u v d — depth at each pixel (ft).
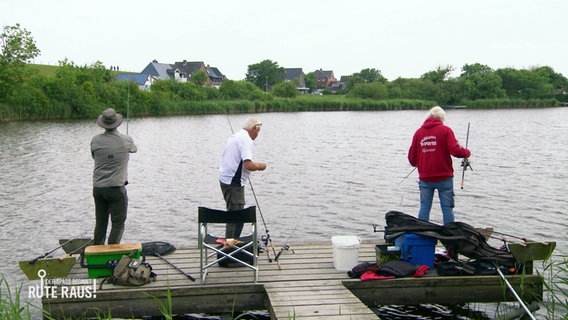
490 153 76.23
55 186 51.16
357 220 38.04
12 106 148.15
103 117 20.95
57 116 156.46
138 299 18.48
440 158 21.85
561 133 110.52
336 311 16.96
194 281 19.44
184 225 36.76
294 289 18.81
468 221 37.35
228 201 21.99
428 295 19.61
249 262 21.31
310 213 40.22
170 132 116.16
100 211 21.30
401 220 21.08
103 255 19.36
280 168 62.80
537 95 288.92
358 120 165.48
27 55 154.92
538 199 44.45
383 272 19.61
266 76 403.34
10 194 47.21
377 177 56.18
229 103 207.10
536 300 19.88
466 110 247.50
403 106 255.70
